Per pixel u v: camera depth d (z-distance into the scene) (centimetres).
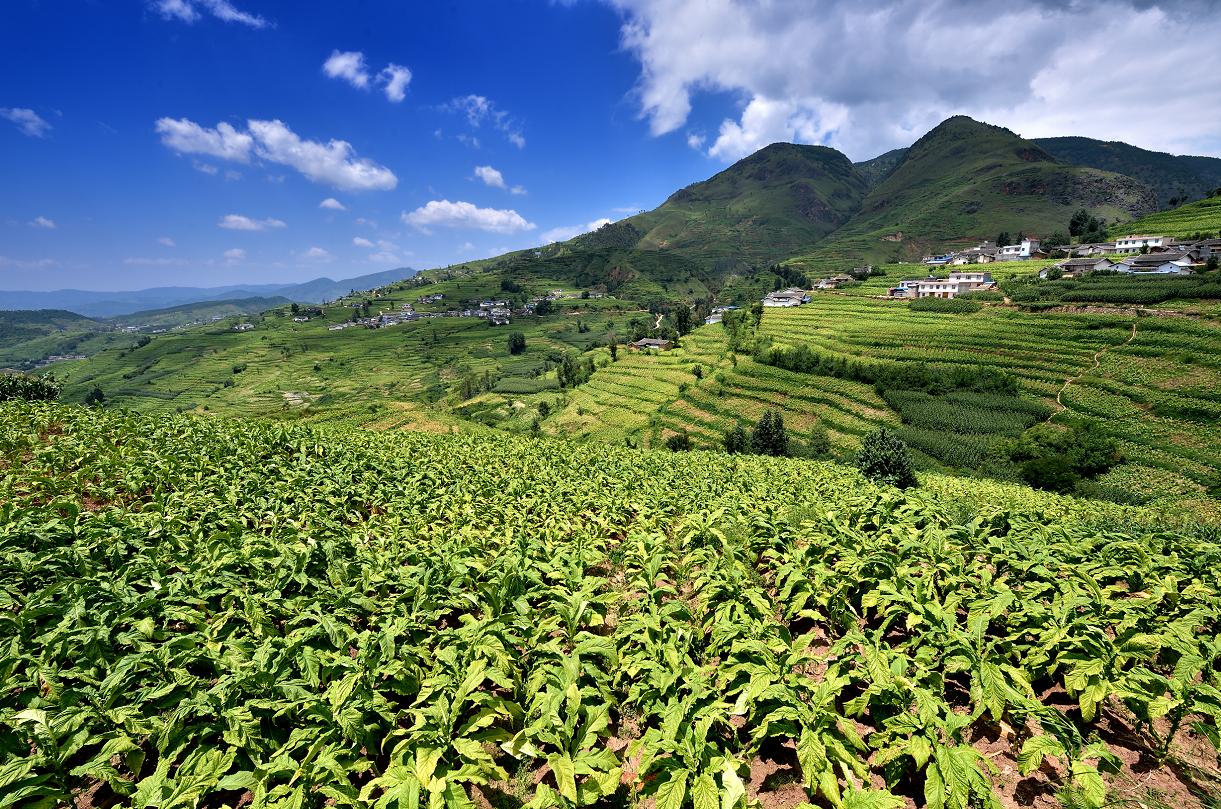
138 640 673
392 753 529
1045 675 668
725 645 706
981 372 7875
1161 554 908
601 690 622
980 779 459
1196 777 524
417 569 894
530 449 2872
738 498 1692
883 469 3422
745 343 11138
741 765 529
